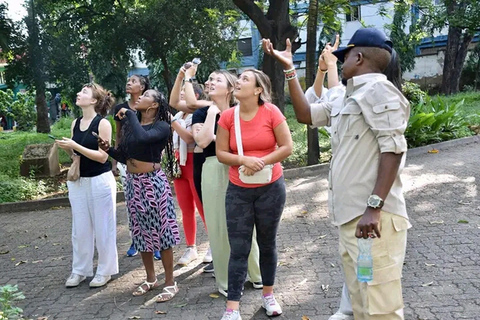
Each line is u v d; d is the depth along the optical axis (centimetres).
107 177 477
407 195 728
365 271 257
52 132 2195
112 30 1606
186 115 507
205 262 519
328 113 315
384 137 254
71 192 479
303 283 446
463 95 2181
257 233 381
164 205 434
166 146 475
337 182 277
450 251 489
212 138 408
